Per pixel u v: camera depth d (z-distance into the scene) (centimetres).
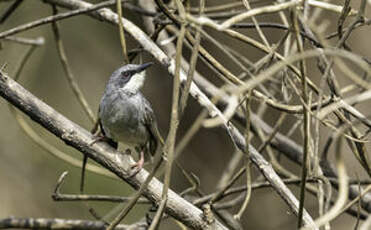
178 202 779
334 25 1336
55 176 1623
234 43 1450
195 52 693
